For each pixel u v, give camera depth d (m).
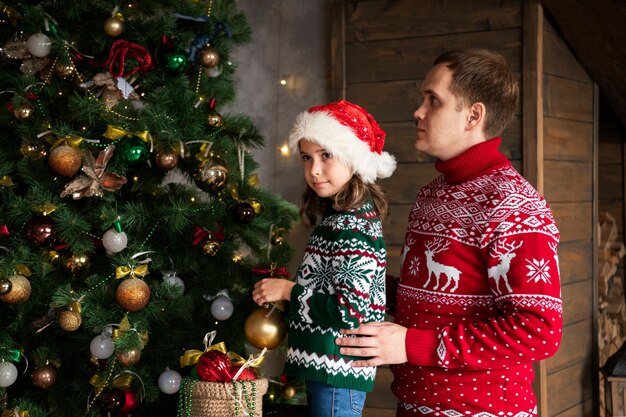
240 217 2.26
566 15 2.94
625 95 3.36
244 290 2.38
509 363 1.51
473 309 1.58
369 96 3.17
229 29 2.35
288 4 3.49
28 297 2.10
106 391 2.17
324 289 1.79
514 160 2.94
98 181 2.09
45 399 2.31
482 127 1.64
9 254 2.16
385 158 1.95
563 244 3.14
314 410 1.78
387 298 1.92
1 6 2.21
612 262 3.87
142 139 2.12
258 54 3.56
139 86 2.32
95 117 2.15
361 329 1.63
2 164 2.23
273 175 3.56
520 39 2.91
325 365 1.73
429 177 3.07
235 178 2.36
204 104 2.38
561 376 3.11
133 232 2.27
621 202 4.13
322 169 1.83
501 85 1.62
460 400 1.57
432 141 1.66
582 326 3.29
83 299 2.09
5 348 2.10
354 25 3.19
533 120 2.89
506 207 1.53
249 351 2.84
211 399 1.84
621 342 3.96
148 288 2.08
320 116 1.83
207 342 2.14
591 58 3.17
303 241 3.48
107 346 2.09
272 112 3.54
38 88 2.22
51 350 2.19
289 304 1.83
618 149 4.13
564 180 3.14
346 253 1.76
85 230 2.11
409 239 1.70
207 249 2.24
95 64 2.21
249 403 1.85
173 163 2.17
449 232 1.59
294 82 3.49
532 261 1.48
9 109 2.23
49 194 2.14
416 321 1.65
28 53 2.19
